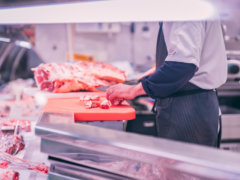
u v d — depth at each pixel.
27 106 1.88
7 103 1.93
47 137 0.89
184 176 0.68
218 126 1.47
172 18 1.01
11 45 2.21
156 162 0.71
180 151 0.71
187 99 1.38
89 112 1.40
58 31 3.90
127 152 0.76
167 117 1.45
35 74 1.86
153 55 4.21
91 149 0.82
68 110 1.44
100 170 0.86
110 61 4.23
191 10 0.96
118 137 0.82
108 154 0.80
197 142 1.42
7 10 1.14
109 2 1.02
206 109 1.38
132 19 1.09
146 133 2.34
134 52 4.26
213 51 1.34
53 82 1.86
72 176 0.90
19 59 2.36
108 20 1.14
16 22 1.19
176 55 1.20
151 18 1.06
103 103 1.49
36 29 3.80
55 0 1.00
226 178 0.61
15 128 1.28
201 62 1.36
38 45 3.87
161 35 1.44
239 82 2.55
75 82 1.85
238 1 0.98
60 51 3.96
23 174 1.01
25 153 1.15
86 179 0.88
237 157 0.67
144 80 1.30
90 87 1.89
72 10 1.08
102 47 4.16
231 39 2.43
